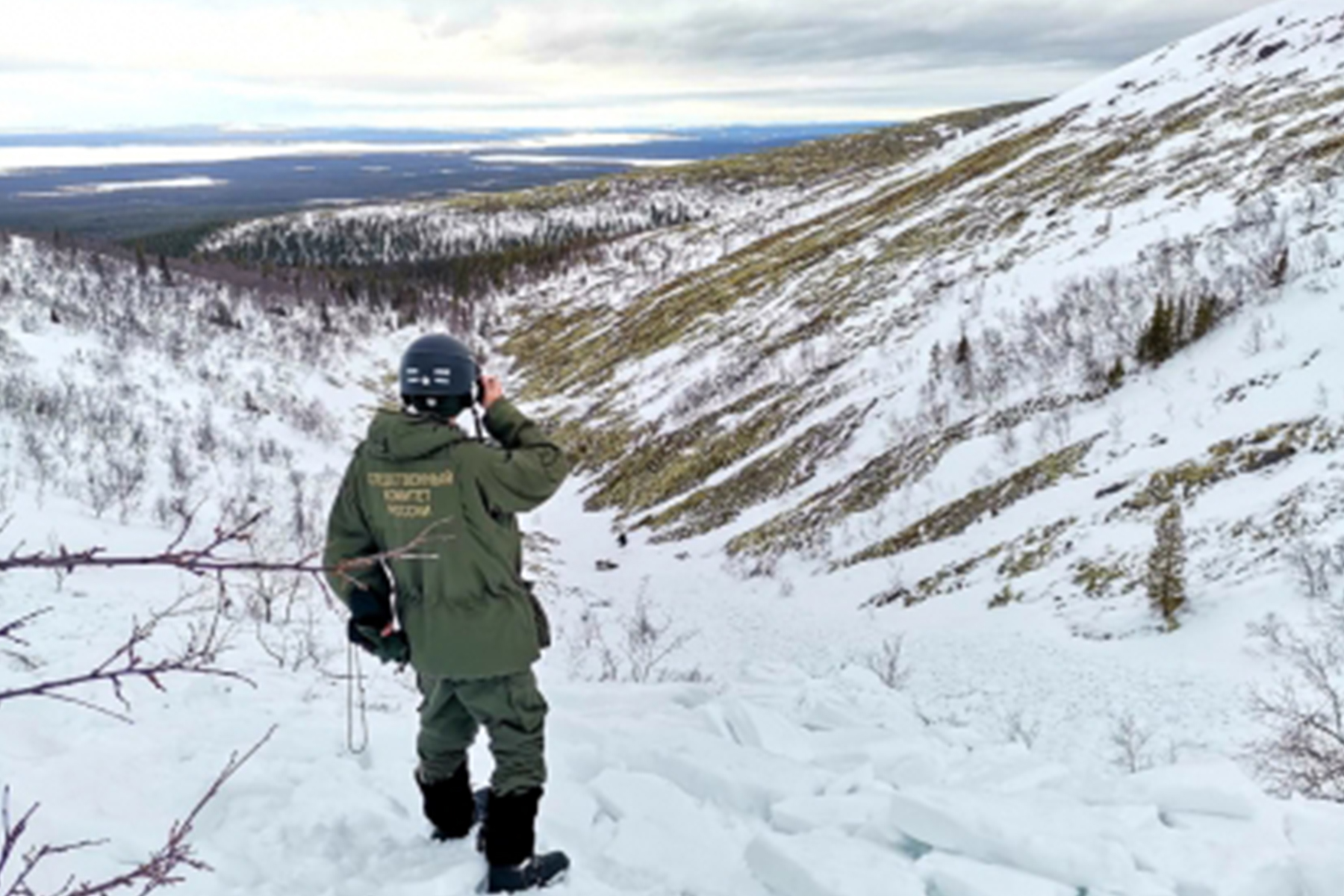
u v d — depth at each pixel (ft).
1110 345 110.83
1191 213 147.74
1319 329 86.58
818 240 272.51
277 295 289.53
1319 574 55.72
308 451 128.16
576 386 229.04
